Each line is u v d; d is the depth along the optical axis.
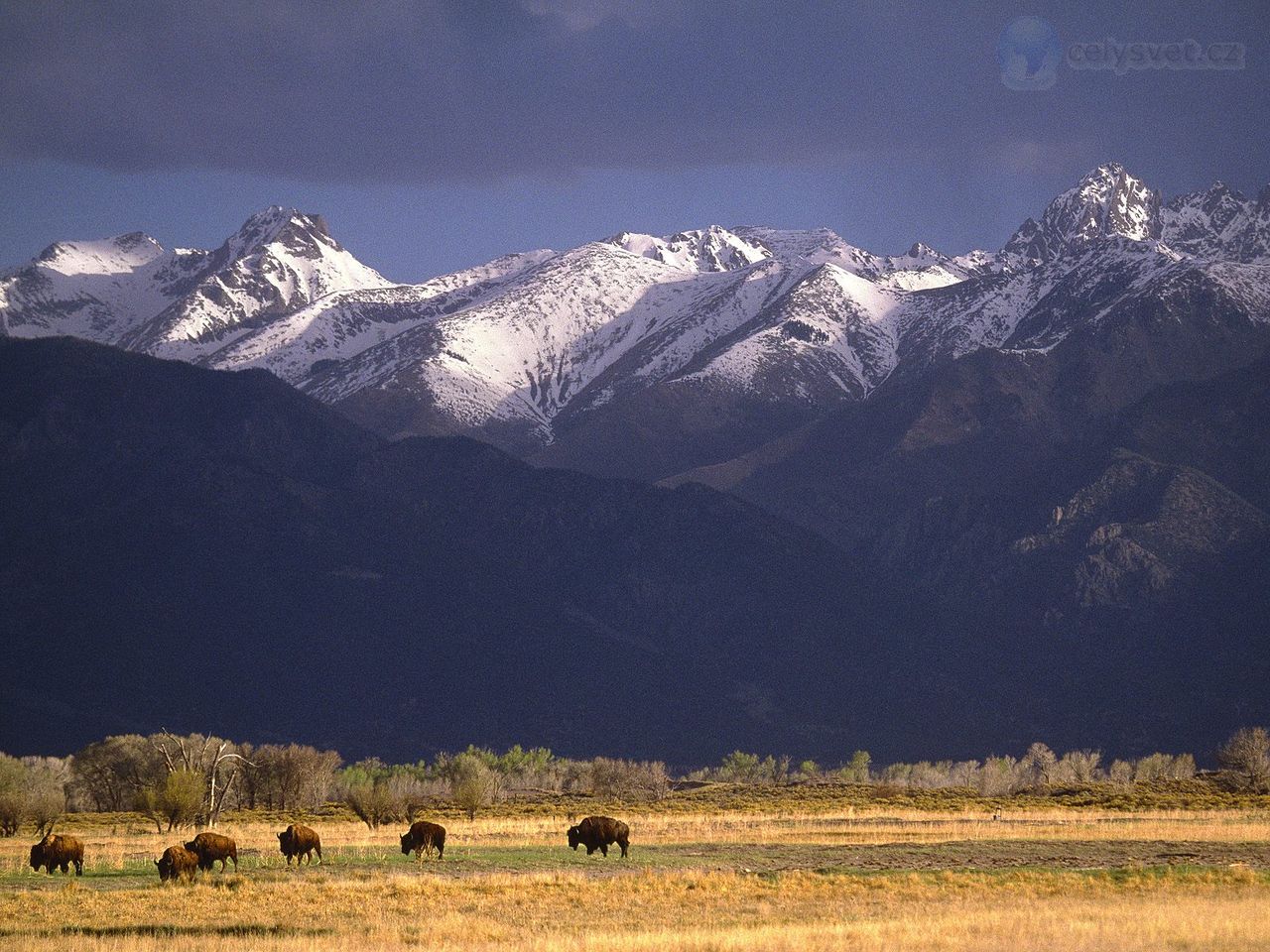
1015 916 144.12
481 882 184.25
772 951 126.94
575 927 148.38
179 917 160.12
